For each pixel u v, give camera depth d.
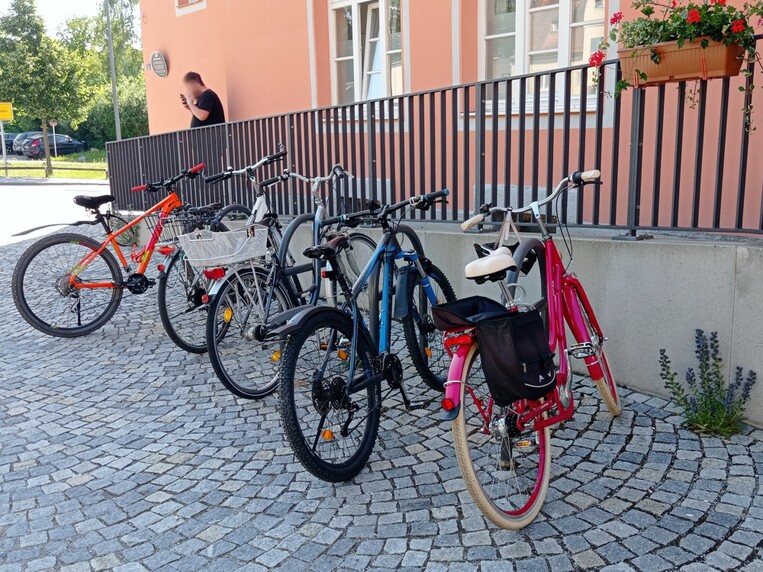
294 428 3.18
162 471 3.66
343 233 4.72
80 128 47.12
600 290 4.36
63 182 26.77
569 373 3.26
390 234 3.91
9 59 30.12
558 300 3.34
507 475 3.14
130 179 10.47
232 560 2.89
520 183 5.08
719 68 3.71
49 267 5.87
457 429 2.78
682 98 4.14
